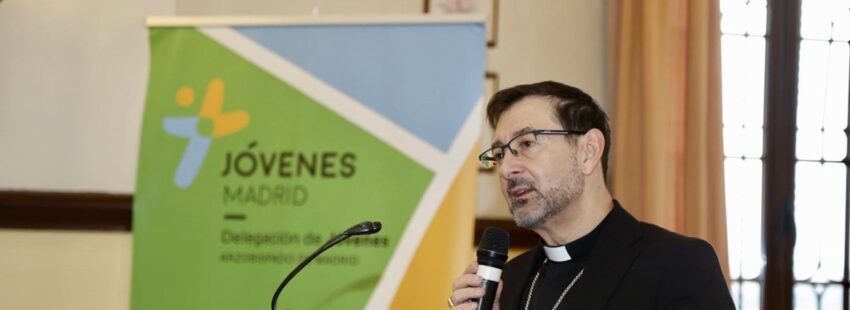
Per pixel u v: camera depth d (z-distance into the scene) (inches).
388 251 131.7
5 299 157.2
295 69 136.9
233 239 134.5
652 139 159.6
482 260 91.1
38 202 155.9
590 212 95.6
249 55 137.9
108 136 157.8
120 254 158.7
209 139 137.0
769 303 174.7
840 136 178.1
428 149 133.0
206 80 138.2
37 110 157.6
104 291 158.4
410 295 130.6
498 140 96.1
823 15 178.9
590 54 171.0
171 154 137.3
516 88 98.4
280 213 134.3
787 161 175.9
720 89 163.9
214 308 133.4
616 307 88.5
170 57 138.9
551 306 94.7
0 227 156.9
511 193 94.6
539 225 95.2
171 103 138.3
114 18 158.7
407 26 135.9
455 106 133.4
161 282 134.8
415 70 135.0
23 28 158.1
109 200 156.3
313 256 94.6
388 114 134.4
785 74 177.2
